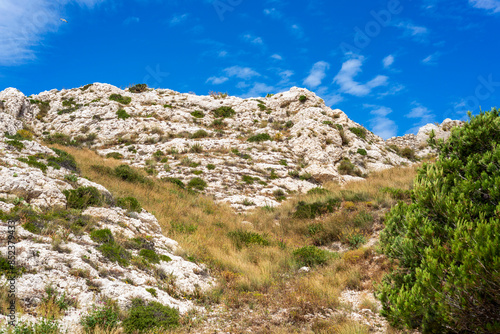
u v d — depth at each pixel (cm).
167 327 655
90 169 1966
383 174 3064
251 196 2580
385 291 616
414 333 632
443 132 4544
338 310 809
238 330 683
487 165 576
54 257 709
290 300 849
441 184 612
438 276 488
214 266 1081
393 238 703
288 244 1527
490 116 631
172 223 1445
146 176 2609
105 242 882
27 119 4009
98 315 596
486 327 451
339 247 1488
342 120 4150
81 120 4012
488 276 428
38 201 921
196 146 3478
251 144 3628
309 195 2473
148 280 823
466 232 481
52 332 521
